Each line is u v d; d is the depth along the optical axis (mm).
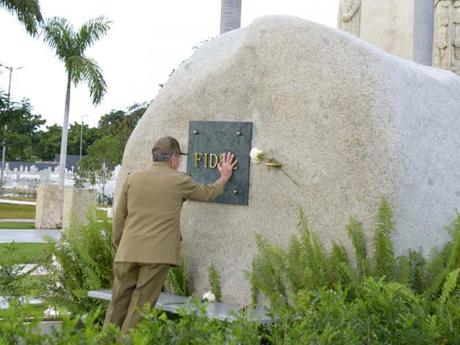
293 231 5422
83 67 25984
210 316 4879
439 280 4488
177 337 3166
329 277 4676
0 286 6406
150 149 6672
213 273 5777
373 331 3445
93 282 6445
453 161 5363
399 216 4906
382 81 5152
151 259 5332
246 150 5820
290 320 3684
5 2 25578
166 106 6586
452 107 5602
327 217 5219
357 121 5121
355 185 5078
